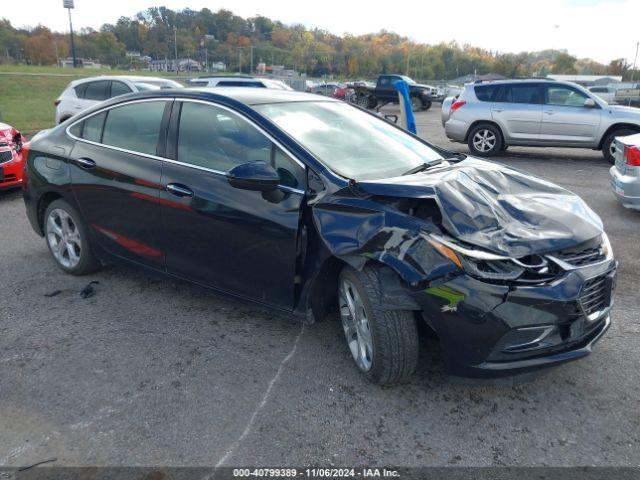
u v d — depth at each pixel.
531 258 2.72
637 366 3.29
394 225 2.80
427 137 16.27
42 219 4.88
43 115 20.00
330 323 3.86
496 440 2.67
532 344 2.73
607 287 2.91
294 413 2.88
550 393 3.04
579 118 11.03
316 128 3.66
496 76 37.97
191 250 3.73
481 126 11.78
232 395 3.04
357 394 3.04
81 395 3.05
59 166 4.48
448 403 2.96
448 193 2.92
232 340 3.64
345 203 3.01
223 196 3.46
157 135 3.91
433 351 3.46
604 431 2.73
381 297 2.79
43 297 4.33
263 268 3.38
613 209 7.05
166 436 2.71
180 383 3.16
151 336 3.70
